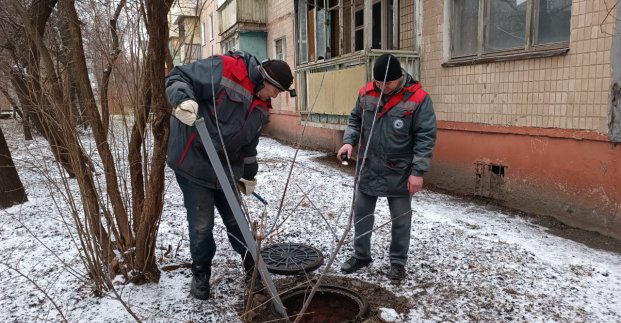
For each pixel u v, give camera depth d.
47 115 2.80
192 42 2.90
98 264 2.83
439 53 6.05
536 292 2.90
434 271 3.24
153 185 2.77
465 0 5.66
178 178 2.63
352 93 6.97
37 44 2.70
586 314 2.62
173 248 3.69
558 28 4.49
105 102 2.89
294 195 5.66
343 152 3.10
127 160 3.10
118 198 2.98
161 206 2.87
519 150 4.96
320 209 4.96
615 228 4.00
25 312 2.68
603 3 3.95
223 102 2.42
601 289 2.94
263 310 2.70
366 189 3.05
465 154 5.77
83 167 2.78
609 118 3.95
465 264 3.37
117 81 2.81
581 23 4.16
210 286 2.99
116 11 2.73
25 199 5.51
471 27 5.62
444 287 2.99
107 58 2.78
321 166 8.12
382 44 7.39
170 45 3.17
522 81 4.84
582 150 4.25
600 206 4.12
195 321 2.55
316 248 3.71
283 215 4.71
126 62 2.77
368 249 3.23
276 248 3.57
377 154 2.97
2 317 2.62
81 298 2.85
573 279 3.10
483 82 5.36
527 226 4.39
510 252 3.61
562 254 3.59
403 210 3.02
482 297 2.84
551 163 4.59
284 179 6.75
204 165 2.50
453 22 5.85
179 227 4.29
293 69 11.75
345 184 6.29
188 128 2.44
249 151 2.78
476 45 5.57
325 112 8.03
